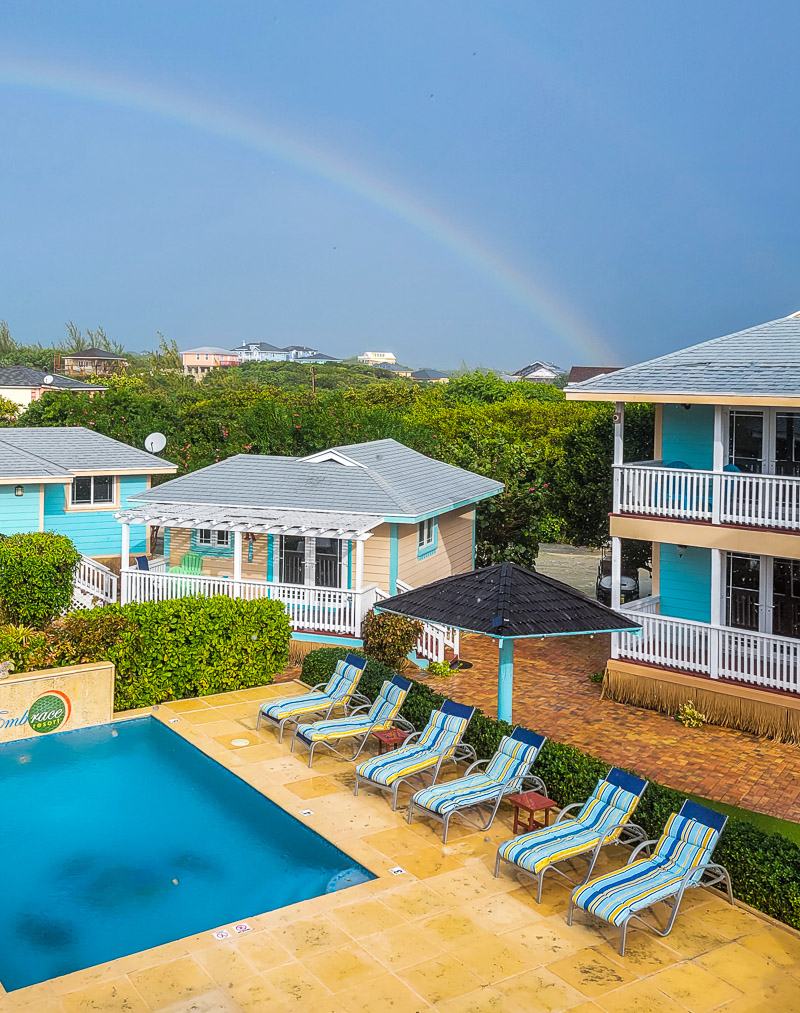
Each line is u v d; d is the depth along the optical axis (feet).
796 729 55.01
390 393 263.29
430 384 424.87
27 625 72.08
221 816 45.16
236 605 63.31
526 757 44.80
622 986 31.53
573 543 123.95
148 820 44.57
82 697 56.75
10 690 54.13
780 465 62.39
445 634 72.74
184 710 59.67
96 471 92.32
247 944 33.81
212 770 50.80
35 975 32.07
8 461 87.56
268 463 84.12
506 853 37.65
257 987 31.17
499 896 37.60
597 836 38.68
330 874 39.60
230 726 56.85
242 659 63.72
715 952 33.76
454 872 39.52
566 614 47.60
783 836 39.01
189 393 243.19
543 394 258.16
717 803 46.47
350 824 43.93
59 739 55.21
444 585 50.78
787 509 56.95
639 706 61.98
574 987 31.42
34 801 46.55
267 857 41.04
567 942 34.27
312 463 82.53
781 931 35.42
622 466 63.77
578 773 43.73
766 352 65.00
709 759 52.60
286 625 65.41
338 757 52.31
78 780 49.26
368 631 67.72
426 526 81.05
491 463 100.12
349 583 75.00
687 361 66.59
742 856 37.58
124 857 40.81
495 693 64.49
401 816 44.96
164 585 74.74
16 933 34.68
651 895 34.09
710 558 65.72
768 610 63.05
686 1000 30.83
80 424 142.61
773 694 55.93
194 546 81.87
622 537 63.46
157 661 60.44
